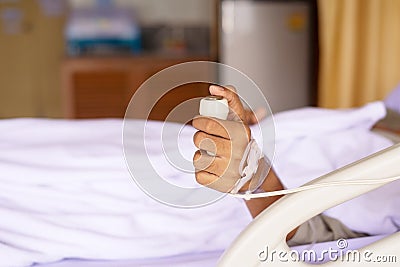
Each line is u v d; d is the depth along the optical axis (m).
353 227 1.49
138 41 5.04
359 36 3.94
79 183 1.52
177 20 5.31
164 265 1.33
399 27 3.86
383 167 0.99
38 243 1.34
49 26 5.23
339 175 0.99
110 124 2.04
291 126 1.81
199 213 1.51
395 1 3.83
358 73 3.98
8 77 5.27
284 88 4.84
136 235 1.43
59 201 1.48
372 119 1.92
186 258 1.42
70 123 2.02
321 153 1.72
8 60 5.25
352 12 3.88
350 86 3.95
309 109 2.02
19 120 2.00
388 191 1.54
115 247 1.38
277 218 0.99
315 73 4.84
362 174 0.99
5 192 1.47
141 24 5.28
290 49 4.81
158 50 5.28
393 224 1.49
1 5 5.18
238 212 1.55
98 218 1.43
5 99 5.30
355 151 1.76
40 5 5.20
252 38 4.77
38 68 5.28
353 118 1.88
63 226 1.39
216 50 4.90
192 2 5.31
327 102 4.04
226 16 4.73
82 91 4.70
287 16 4.77
